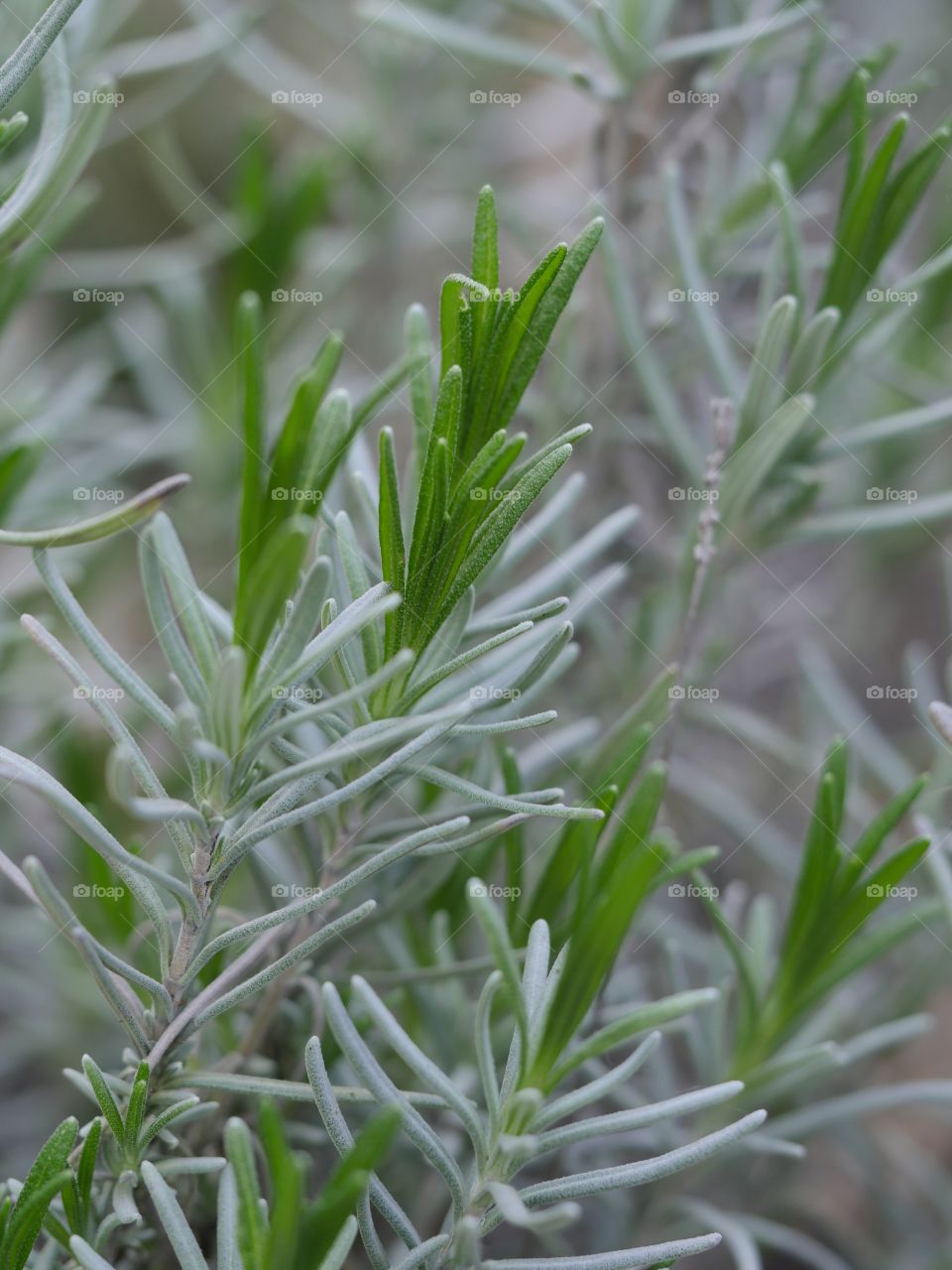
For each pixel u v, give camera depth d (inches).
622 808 22.4
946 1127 34.2
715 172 29.9
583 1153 23.9
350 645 20.9
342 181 36.5
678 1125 24.5
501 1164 20.5
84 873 24.2
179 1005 20.8
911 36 40.4
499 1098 20.8
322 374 20.9
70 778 24.8
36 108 25.6
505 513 20.3
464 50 27.7
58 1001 28.4
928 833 22.4
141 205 43.6
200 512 32.5
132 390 38.0
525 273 33.2
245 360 20.6
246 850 20.4
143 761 20.3
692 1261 29.7
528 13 27.9
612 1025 20.5
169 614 20.3
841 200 23.7
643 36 26.0
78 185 42.3
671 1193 24.3
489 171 39.3
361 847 22.0
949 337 34.2
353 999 22.6
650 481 30.5
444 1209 24.4
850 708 29.9
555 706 29.0
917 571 40.7
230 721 19.9
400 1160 24.3
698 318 25.1
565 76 27.6
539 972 20.8
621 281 25.3
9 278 24.8
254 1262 19.8
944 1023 35.1
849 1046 24.3
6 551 34.3
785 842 30.5
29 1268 21.5
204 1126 22.1
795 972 23.0
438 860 22.5
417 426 21.8
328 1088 20.4
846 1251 28.6
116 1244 21.6
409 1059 20.2
